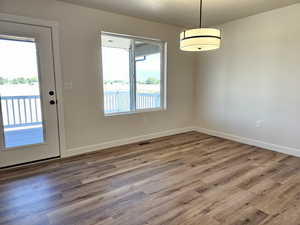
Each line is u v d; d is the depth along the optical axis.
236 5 3.03
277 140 3.38
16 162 2.79
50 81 2.92
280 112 3.30
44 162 2.93
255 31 3.49
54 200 2.00
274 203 1.94
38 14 2.73
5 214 1.80
